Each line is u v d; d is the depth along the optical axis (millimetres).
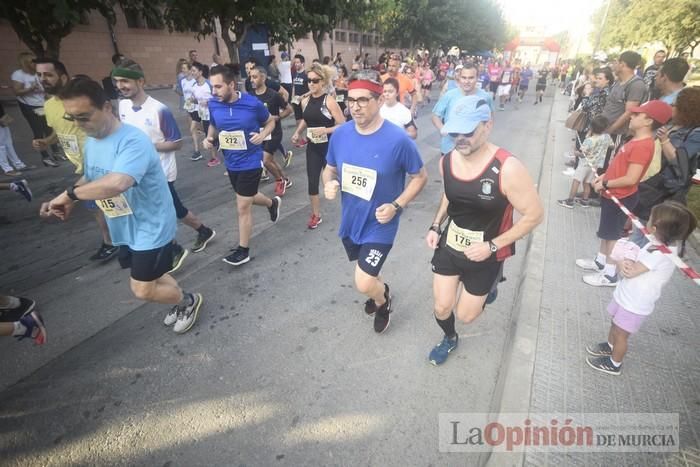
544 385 2473
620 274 2393
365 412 2414
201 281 3785
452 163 2131
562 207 5516
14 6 6176
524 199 1955
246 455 2154
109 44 12617
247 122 3543
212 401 2479
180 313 3082
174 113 12047
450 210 2301
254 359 2830
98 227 4918
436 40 28969
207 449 2186
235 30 9797
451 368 2766
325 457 2145
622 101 5238
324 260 4219
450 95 4562
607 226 3469
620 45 23344
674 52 18547
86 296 3535
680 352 2785
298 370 2732
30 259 4137
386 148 2428
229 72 3424
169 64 14609
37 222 5004
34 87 6816
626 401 2371
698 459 2035
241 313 3332
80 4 6660
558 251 4242
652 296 2258
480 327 3184
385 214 2422
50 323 3168
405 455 2160
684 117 3100
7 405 2434
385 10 17719
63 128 3703
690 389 2473
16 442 2209
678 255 2236
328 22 12203
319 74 4258
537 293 3451
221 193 6113
